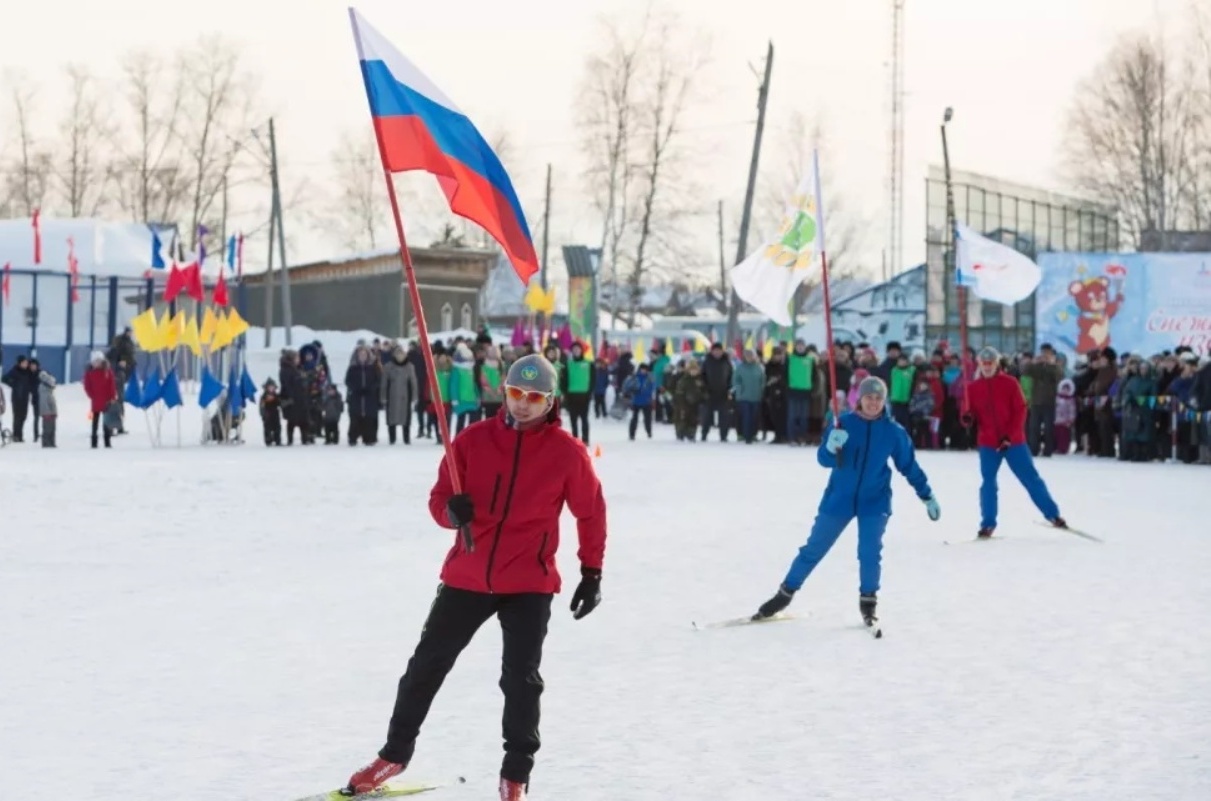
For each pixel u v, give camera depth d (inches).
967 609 420.8
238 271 1674.5
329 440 1122.7
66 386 1689.2
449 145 264.4
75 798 233.6
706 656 353.4
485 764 256.8
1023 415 583.5
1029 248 1731.1
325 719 287.1
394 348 1111.0
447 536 573.9
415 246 2404.0
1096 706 301.9
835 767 254.8
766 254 584.4
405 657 346.3
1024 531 613.0
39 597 427.5
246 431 1285.7
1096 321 1363.2
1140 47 2413.9
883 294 1827.0
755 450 1106.1
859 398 390.6
